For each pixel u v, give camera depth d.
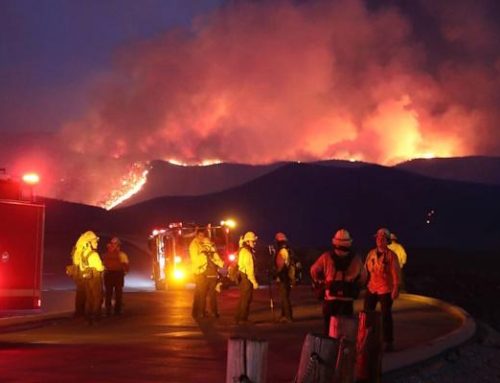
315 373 6.76
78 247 19.05
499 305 38.41
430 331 16.19
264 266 36.97
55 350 13.27
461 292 40.47
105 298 21.38
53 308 22.31
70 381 10.02
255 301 25.48
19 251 18.72
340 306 11.81
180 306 23.77
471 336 15.28
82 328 18.08
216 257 19.86
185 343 14.38
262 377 5.97
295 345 13.95
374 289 13.13
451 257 56.56
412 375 11.41
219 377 10.41
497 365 13.39
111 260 21.36
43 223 19.16
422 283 41.84
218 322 18.73
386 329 13.02
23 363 11.61
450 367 12.47
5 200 18.55
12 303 18.59
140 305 24.27
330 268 11.84
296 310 22.12
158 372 10.80
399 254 21.80
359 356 8.62
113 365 11.44
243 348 5.96
